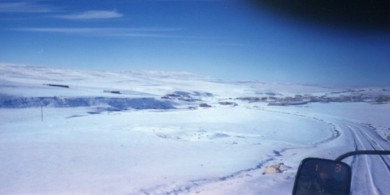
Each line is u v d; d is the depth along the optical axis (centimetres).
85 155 2577
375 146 3006
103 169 2034
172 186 1497
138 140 3519
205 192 1252
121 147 3009
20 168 2091
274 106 11806
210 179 1638
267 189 1145
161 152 2728
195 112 8388
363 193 995
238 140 3631
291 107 11288
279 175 1434
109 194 1404
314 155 2325
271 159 2294
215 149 2897
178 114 7706
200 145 3166
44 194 1446
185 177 1689
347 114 8681
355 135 4278
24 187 1606
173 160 2331
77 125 5272
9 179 1789
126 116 7019
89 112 7862
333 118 7581
